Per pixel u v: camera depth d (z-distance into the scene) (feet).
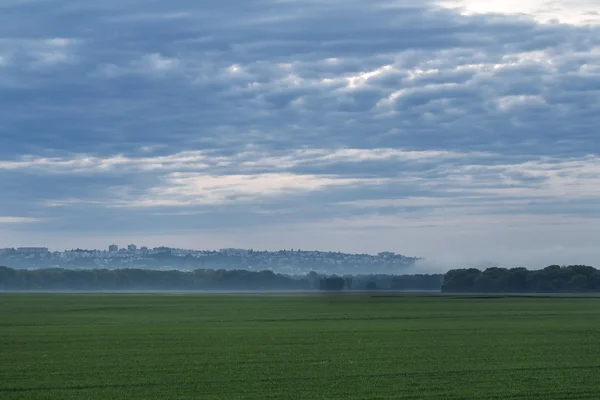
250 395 117.39
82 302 520.01
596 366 150.41
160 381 130.62
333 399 114.21
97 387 124.67
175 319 311.47
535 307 439.63
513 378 134.62
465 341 203.51
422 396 117.08
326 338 212.84
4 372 141.08
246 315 346.33
